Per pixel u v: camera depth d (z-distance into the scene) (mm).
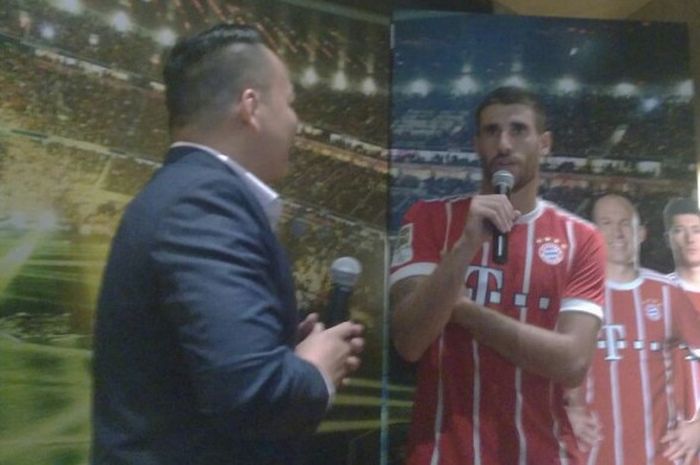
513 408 2566
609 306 2758
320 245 2682
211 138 1381
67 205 2262
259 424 1132
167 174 1291
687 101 2932
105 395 1275
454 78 2846
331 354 1288
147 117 2434
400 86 2834
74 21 2318
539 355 2539
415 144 2799
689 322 2787
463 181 2777
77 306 2250
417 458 2580
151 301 1216
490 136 2789
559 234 2715
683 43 2957
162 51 2475
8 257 2156
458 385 2578
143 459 1201
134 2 2436
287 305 1272
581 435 2637
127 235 1261
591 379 2691
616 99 2898
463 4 3172
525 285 2627
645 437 2688
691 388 2750
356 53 2826
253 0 2660
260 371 1112
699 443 2709
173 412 1207
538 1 3322
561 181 2820
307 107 2715
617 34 2936
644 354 2738
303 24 2744
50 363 2193
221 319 1120
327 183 2719
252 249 1205
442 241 2678
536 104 2832
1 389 2121
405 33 2867
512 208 2473
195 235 1182
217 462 1198
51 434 2176
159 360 1218
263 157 1422
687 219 2854
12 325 2148
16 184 2184
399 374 2656
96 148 2330
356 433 2627
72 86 2301
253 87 1405
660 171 2877
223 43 1418
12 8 2213
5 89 2184
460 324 2580
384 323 2725
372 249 2760
